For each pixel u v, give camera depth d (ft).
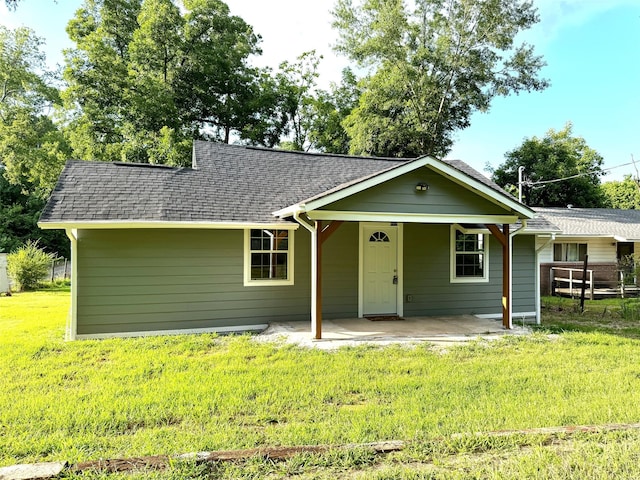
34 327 29.58
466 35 72.74
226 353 22.13
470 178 26.86
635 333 29.76
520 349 23.59
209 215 27.94
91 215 25.30
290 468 9.92
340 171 38.47
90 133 69.67
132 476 9.36
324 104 94.43
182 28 77.77
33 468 9.43
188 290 27.94
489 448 11.10
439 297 34.22
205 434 12.21
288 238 30.58
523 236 36.11
